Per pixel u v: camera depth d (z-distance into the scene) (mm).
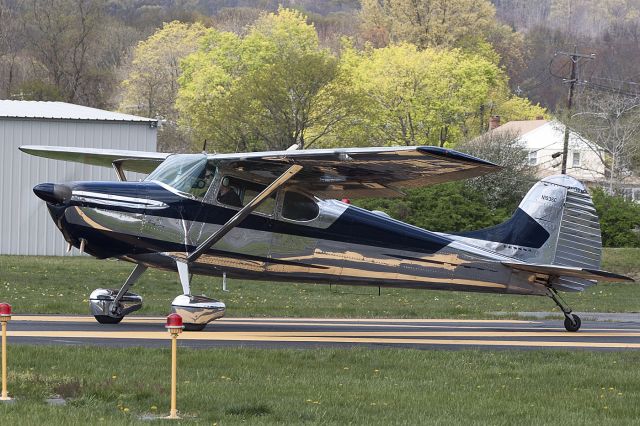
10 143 124812
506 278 63312
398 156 51125
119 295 58594
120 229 54875
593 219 65188
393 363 45250
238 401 35781
